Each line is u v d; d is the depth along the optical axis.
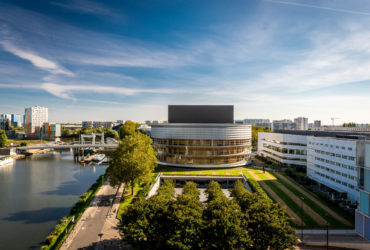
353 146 61.53
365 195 35.34
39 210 66.81
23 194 81.12
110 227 51.19
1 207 68.94
